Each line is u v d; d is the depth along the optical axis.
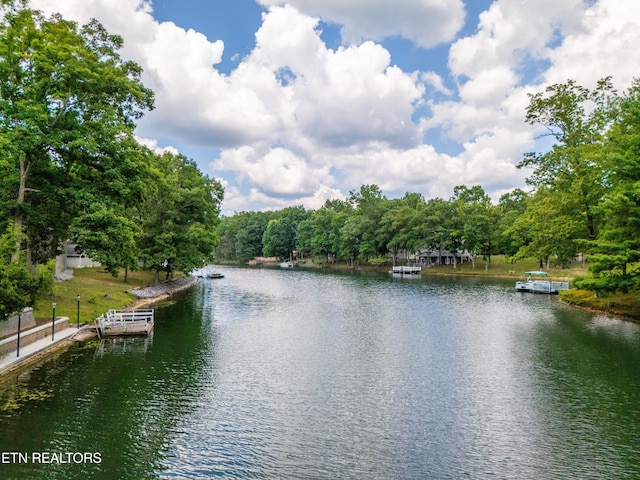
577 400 18.34
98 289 43.28
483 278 84.62
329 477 12.32
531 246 49.53
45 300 32.84
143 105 33.00
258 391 19.17
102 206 27.69
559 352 26.02
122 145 30.25
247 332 31.28
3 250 20.12
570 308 44.06
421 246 101.94
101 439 14.28
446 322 36.12
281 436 14.84
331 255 140.12
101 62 30.11
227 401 17.91
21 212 27.48
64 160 29.20
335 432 15.23
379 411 17.14
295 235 155.00
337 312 41.41
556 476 12.48
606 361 24.08
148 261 52.69
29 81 27.23
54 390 18.36
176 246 55.41
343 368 22.77
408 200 135.62
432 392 19.31
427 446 14.29
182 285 62.97
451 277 87.75
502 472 12.72
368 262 131.38
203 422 15.82
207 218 60.41
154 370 21.62
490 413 17.00
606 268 34.88
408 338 29.86
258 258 166.38
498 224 97.00
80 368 21.44
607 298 42.75
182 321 35.03
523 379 21.08
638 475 12.54
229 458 13.30
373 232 116.38
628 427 15.72
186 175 61.78
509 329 33.00
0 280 17.75
